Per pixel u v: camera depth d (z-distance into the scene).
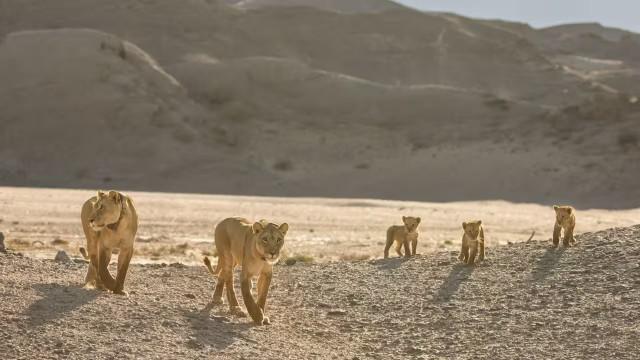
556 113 151.50
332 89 166.88
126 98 147.00
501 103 161.75
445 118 158.12
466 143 145.62
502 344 11.89
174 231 42.28
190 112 151.50
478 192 123.69
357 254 30.52
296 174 136.38
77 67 152.62
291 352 11.19
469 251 19.47
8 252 17.31
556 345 11.71
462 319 13.29
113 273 16.47
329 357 11.19
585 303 13.57
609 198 118.44
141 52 166.12
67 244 30.45
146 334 10.94
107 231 12.83
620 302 13.37
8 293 11.80
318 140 149.12
